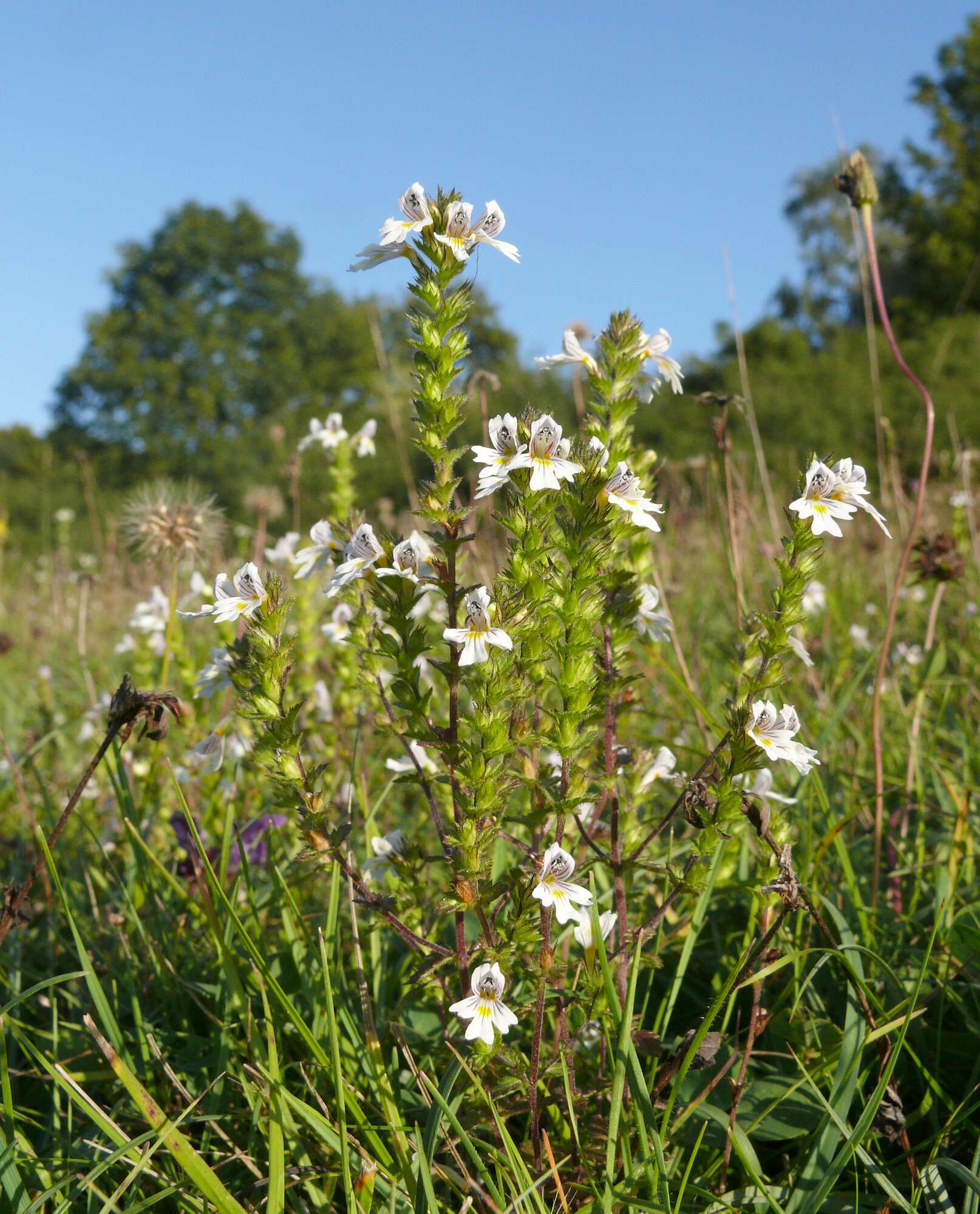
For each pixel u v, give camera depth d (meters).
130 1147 1.99
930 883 3.32
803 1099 2.34
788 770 3.71
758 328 54.25
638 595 2.55
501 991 2.07
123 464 60.12
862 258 4.30
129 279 65.50
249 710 2.20
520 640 2.11
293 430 55.91
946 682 4.51
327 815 2.19
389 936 3.11
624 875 2.62
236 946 2.85
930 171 53.19
